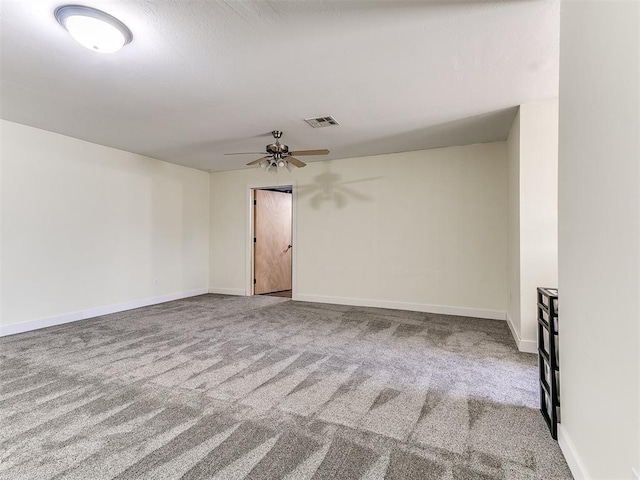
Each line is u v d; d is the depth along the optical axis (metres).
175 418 1.96
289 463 1.58
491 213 4.41
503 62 2.33
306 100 3.00
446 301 4.67
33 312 3.83
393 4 1.74
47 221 3.96
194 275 6.15
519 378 2.54
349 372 2.65
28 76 2.54
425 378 2.54
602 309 1.18
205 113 3.31
